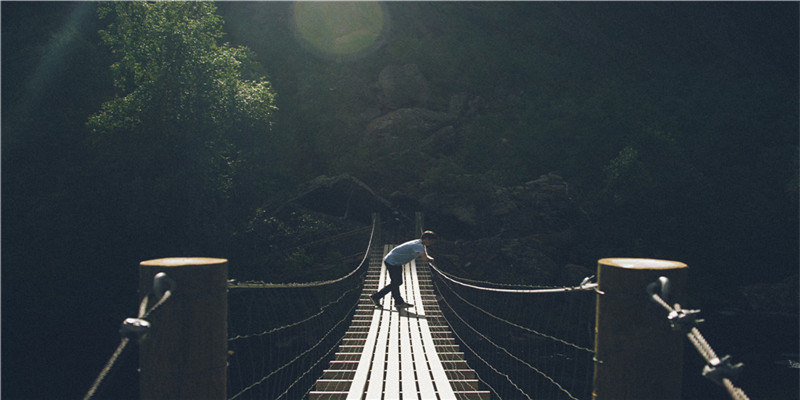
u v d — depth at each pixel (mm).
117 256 19688
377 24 48656
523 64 48469
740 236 30031
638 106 43031
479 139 39031
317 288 22078
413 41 47969
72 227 19500
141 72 21125
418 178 34469
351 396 5105
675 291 1588
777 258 29578
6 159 22031
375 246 22875
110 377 1233
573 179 35656
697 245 29688
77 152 22438
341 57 46188
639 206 31250
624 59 53312
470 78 46688
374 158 36500
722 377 1120
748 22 56531
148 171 21500
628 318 1593
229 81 21219
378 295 8727
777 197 32406
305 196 29266
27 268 18812
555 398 14734
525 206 30516
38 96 24375
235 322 20422
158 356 1780
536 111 42938
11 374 17281
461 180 31109
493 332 20531
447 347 7652
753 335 22641
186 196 20781
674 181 32312
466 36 51656
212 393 1832
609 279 1655
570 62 50688
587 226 30312
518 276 25578
